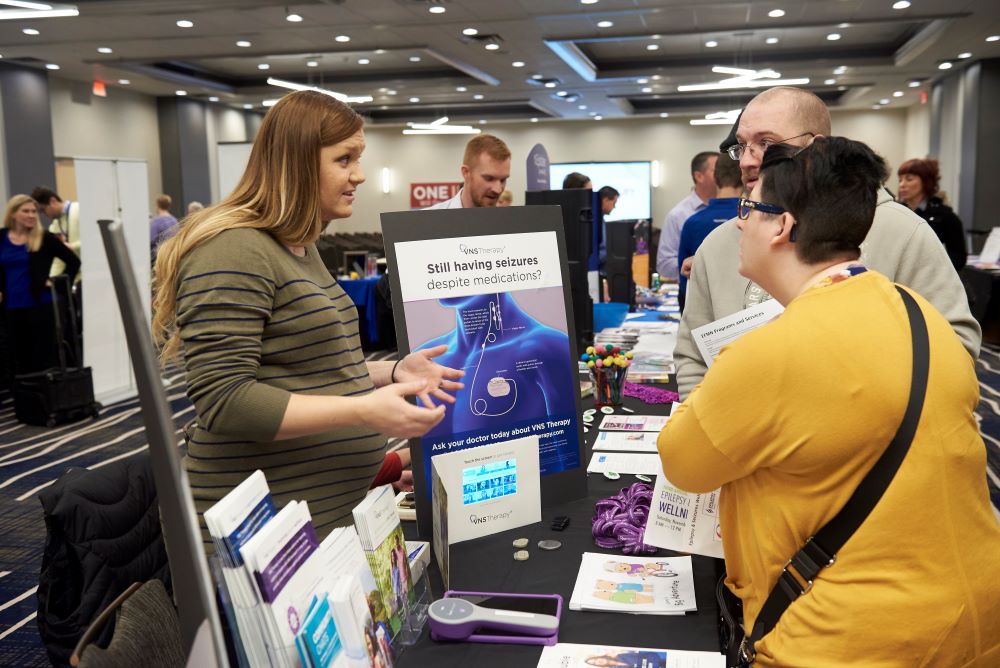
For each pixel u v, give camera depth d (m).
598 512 1.55
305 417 1.16
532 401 1.63
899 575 0.94
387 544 1.16
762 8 8.70
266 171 1.27
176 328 1.25
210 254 1.19
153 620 1.19
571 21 9.02
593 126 17.64
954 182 12.95
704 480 1.05
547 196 3.21
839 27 10.32
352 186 1.33
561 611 1.23
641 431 2.16
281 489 1.29
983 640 0.96
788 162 1.06
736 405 0.98
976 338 1.59
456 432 1.54
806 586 0.98
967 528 0.96
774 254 1.08
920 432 0.94
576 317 3.26
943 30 9.59
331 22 8.88
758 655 1.02
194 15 8.41
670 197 17.52
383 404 1.17
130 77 12.00
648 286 6.10
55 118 11.97
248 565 0.85
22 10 6.75
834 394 0.95
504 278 1.62
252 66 12.66
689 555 1.42
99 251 5.95
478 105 16.09
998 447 4.65
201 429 1.29
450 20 8.88
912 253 1.62
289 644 0.87
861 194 1.03
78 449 4.96
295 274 1.27
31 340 6.14
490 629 1.16
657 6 8.40
